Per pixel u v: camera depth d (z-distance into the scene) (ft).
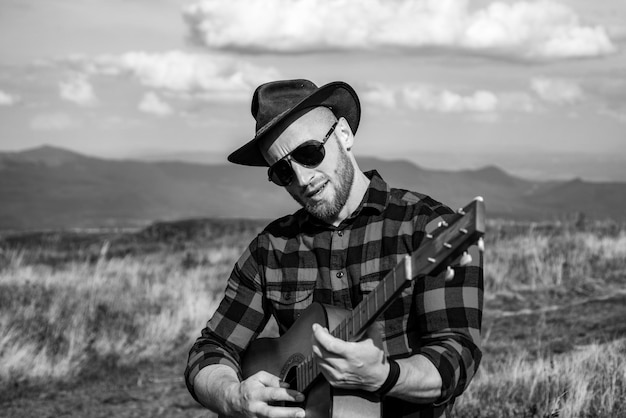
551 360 24.34
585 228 61.57
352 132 9.80
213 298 43.83
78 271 49.26
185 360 32.48
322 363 7.84
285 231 10.02
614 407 18.67
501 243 54.90
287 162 9.49
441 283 8.65
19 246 81.51
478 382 21.75
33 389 27.99
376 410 8.25
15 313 35.09
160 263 61.46
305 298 9.70
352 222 9.49
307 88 9.65
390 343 8.86
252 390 9.07
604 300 37.52
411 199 9.39
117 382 28.94
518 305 38.68
